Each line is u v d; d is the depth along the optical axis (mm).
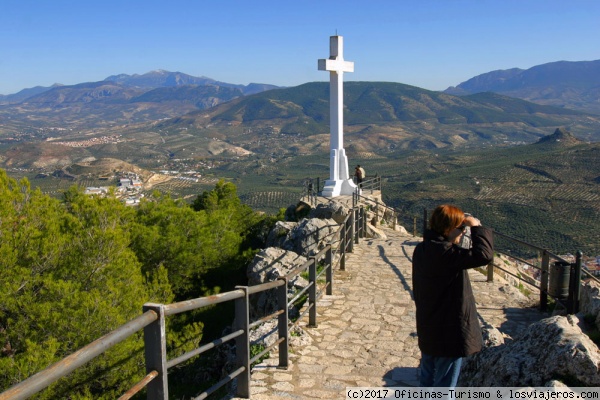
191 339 11289
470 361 5461
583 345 4336
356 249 14875
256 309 12047
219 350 11156
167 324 12336
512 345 5016
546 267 8734
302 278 10992
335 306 9008
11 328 9070
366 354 6727
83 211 12867
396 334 7559
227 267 16906
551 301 9031
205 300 4184
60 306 9250
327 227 14680
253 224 22484
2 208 10562
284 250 13250
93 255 10797
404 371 6156
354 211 15172
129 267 11266
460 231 4191
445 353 4113
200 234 15992
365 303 9219
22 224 10883
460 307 4098
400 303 9242
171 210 16484
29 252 10281
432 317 4148
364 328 7824
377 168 151750
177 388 10469
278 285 5934
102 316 9164
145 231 15195
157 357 3494
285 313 6098
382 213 21859
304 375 5996
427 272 4141
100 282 10703
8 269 9594
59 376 2496
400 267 12375
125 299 10344
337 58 20875
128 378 8469
